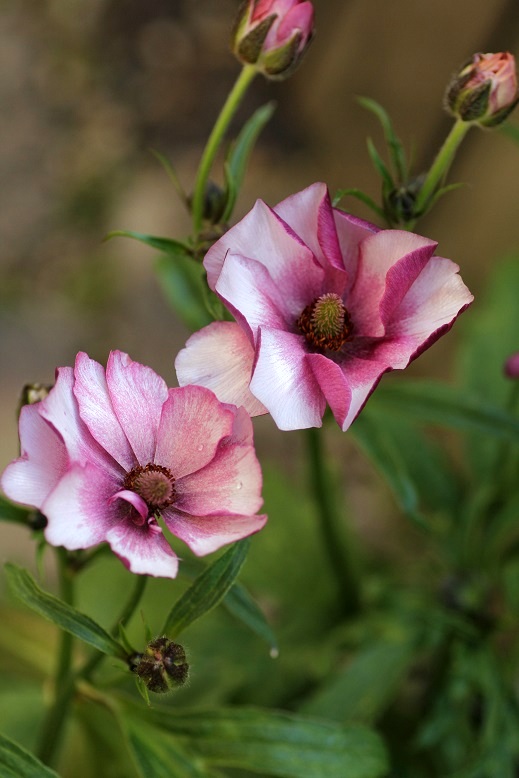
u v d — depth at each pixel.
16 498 0.64
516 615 0.85
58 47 1.70
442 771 0.85
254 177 1.50
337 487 0.94
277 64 0.72
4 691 0.85
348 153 1.42
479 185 1.16
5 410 1.19
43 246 1.46
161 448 0.66
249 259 0.67
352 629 0.86
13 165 1.56
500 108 0.71
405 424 0.92
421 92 1.27
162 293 1.38
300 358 0.67
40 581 0.70
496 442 0.91
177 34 1.71
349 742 0.73
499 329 0.96
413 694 0.91
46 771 0.68
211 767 0.73
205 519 0.65
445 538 0.88
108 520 0.65
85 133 1.60
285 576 0.90
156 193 1.50
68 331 1.34
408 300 0.67
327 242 0.67
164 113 1.61
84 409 0.65
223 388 0.66
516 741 0.81
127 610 0.69
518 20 1.12
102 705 0.74
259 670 0.88
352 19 1.42
